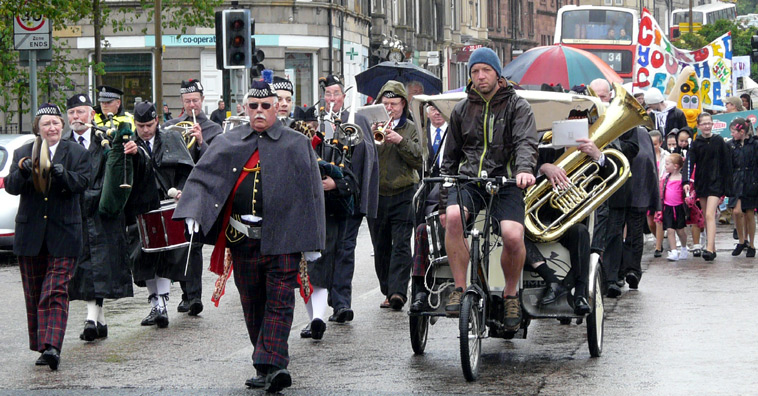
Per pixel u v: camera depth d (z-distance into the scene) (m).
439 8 77.69
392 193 13.24
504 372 9.55
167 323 12.16
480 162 9.48
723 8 105.94
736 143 19.69
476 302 9.23
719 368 9.52
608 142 10.56
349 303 12.45
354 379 9.29
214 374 9.55
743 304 13.34
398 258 13.25
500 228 9.38
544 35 115.44
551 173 9.95
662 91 33.75
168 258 11.91
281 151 9.01
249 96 9.02
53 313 9.99
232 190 9.03
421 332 10.38
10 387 9.13
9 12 29.86
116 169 11.08
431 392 8.75
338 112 12.94
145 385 9.12
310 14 50.50
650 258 19.72
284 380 8.80
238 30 22.83
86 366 10.00
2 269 17.91
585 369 9.61
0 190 18.55
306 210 8.98
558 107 10.63
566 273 9.91
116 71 49.53
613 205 14.40
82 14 34.41
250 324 9.36
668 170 19.41
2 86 31.61
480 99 9.45
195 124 13.00
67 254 10.17
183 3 40.28
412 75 17.94
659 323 11.99
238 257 9.12
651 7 148.00
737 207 19.67
